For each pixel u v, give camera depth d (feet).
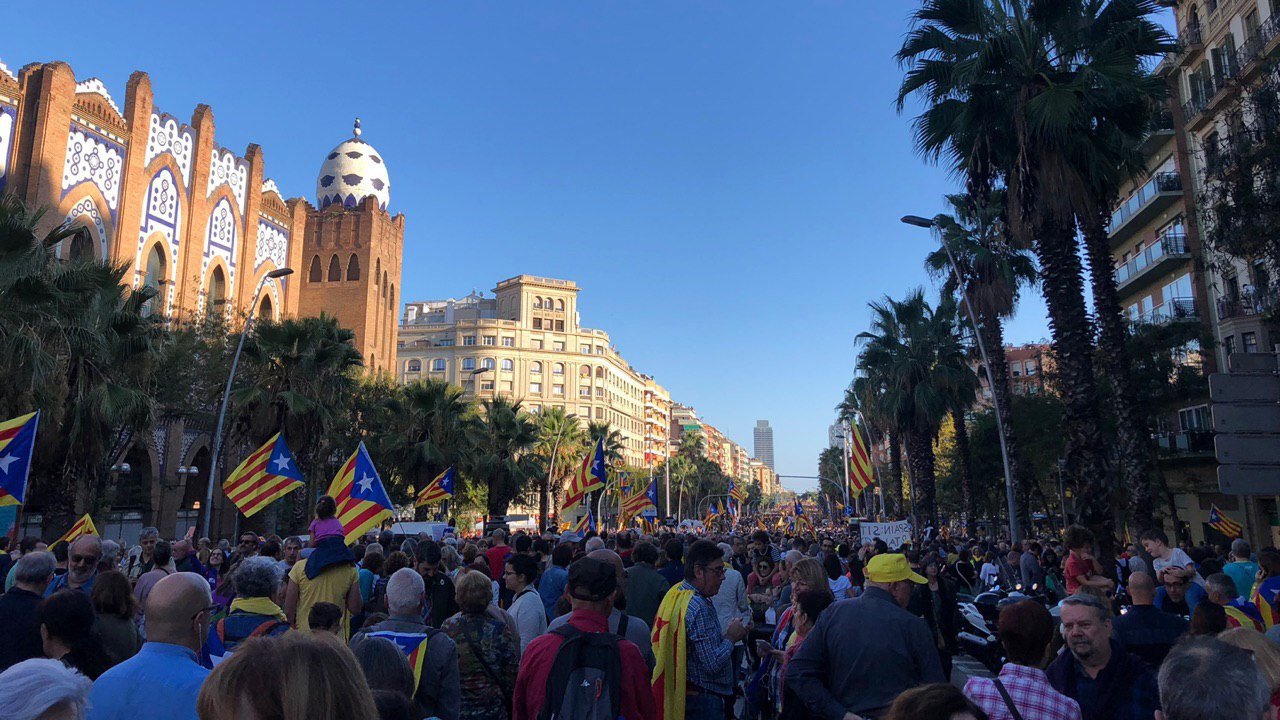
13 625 16.25
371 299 185.37
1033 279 95.96
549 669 13.10
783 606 28.71
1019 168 56.03
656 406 488.44
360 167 192.13
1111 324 60.13
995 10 59.77
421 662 15.40
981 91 57.31
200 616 11.68
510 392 365.20
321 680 6.46
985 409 137.28
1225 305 94.79
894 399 118.93
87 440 66.54
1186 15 103.76
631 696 13.12
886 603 14.83
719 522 257.34
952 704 7.48
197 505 126.52
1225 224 57.36
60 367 62.75
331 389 100.22
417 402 124.98
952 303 114.11
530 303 380.58
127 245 113.29
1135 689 12.94
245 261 142.20
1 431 33.06
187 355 98.89
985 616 40.81
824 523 335.06
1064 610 13.56
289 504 122.72
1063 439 112.57
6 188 97.19
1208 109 90.79
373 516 39.01
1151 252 110.22
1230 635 11.91
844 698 14.21
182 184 126.41
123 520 108.06
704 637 17.95
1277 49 63.87
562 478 202.90
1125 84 53.52
